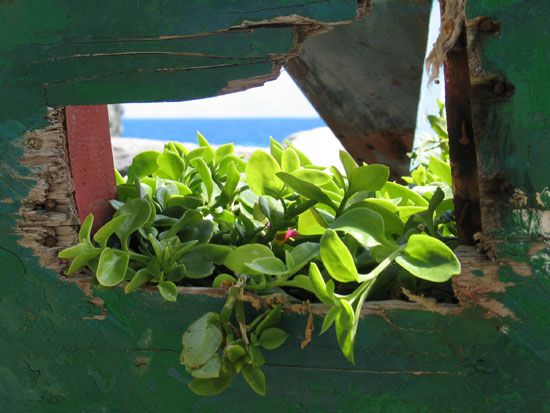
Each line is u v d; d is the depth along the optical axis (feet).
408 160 3.25
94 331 1.49
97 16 1.41
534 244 1.32
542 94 1.30
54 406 1.53
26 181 1.47
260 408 1.45
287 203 1.71
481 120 1.33
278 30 1.38
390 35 2.90
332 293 1.22
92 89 1.43
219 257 1.45
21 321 1.51
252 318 1.41
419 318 1.37
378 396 1.41
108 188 1.72
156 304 1.46
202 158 1.94
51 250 1.48
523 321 1.34
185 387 1.47
